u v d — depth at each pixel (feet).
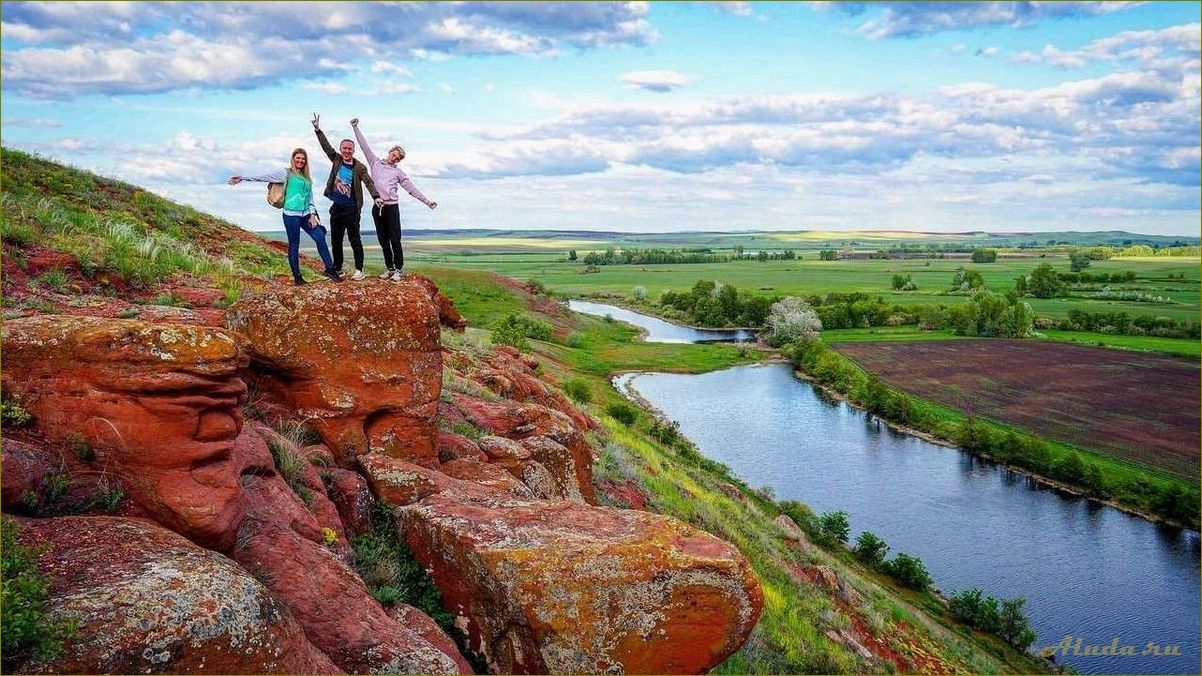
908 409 234.38
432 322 34.68
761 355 341.82
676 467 103.35
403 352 33.47
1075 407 258.98
